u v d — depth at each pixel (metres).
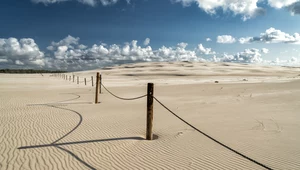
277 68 118.12
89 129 9.22
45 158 6.32
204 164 5.78
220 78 57.75
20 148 7.04
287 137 7.48
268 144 6.91
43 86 32.81
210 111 12.02
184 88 25.41
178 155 6.43
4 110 13.02
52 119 10.88
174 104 14.77
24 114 11.95
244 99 15.46
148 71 90.88
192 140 7.59
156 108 13.67
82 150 6.96
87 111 12.91
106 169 5.68
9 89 27.03
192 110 12.49
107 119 10.91
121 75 79.12
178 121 10.21
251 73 79.75
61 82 43.41
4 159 6.17
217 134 8.07
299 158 5.87
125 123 10.14
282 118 9.93
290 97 14.84
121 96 20.09
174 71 87.06
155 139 8.02
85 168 5.73
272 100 14.33
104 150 6.97
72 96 20.14
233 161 5.86
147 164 5.93
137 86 32.28
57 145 7.36
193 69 96.25
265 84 24.78
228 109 12.36
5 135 8.29
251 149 6.57
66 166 5.84
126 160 6.22
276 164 5.59
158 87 28.61
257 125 8.99
